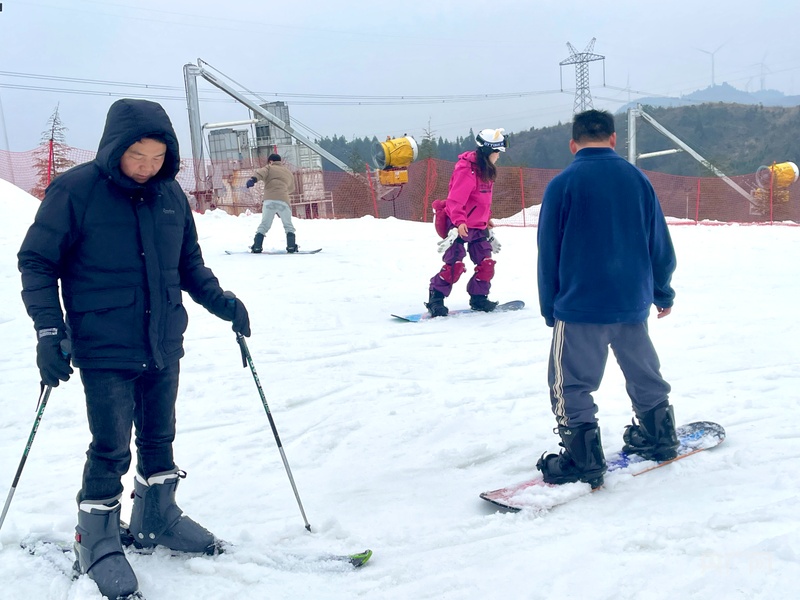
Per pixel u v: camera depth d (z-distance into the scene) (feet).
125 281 7.55
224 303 8.61
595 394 13.83
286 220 34.78
